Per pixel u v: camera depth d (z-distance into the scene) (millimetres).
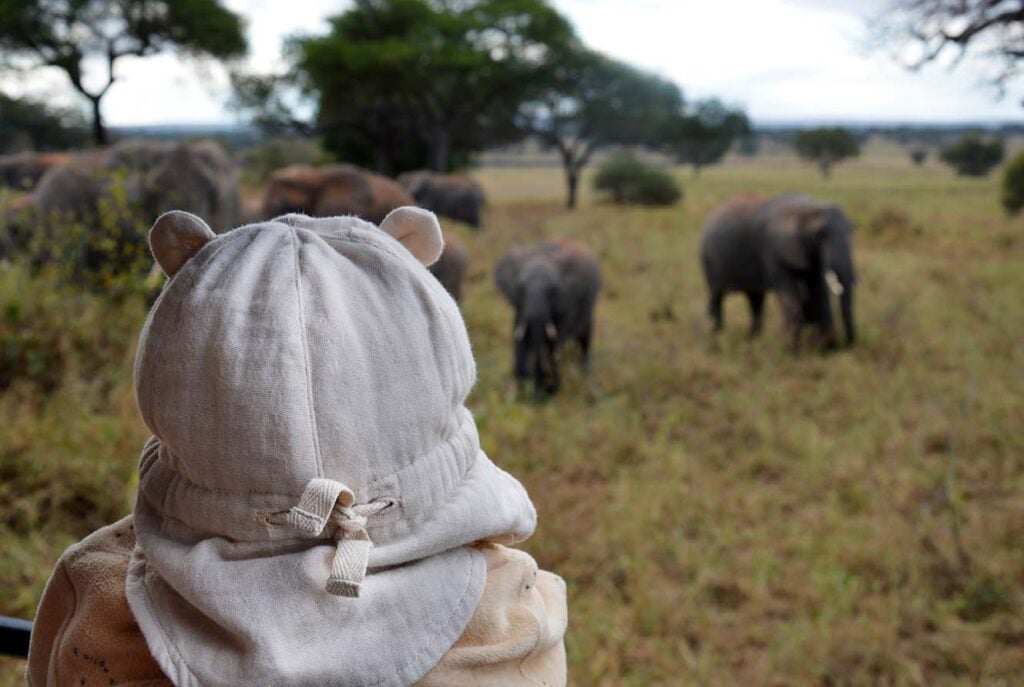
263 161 42062
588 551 5590
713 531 6082
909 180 55625
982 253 19031
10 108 34938
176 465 1116
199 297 1098
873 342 11305
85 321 7094
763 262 12680
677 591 5316
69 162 10680
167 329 1106
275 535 1049
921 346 10766
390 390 1086
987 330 11445
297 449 1030
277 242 1132
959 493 6531
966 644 4828
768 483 7055
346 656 1019
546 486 6473
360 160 39125
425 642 1067
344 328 1077
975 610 5168
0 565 4504
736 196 13547
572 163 38469
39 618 1289
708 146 46375
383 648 1040
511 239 21547
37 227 9109
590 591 5273
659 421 8250
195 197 10656
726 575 5531
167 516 1123
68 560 1258
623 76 37406
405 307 1122
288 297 1080
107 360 6852
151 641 1069
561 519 5953
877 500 6523
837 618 5059
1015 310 12547
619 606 5152
